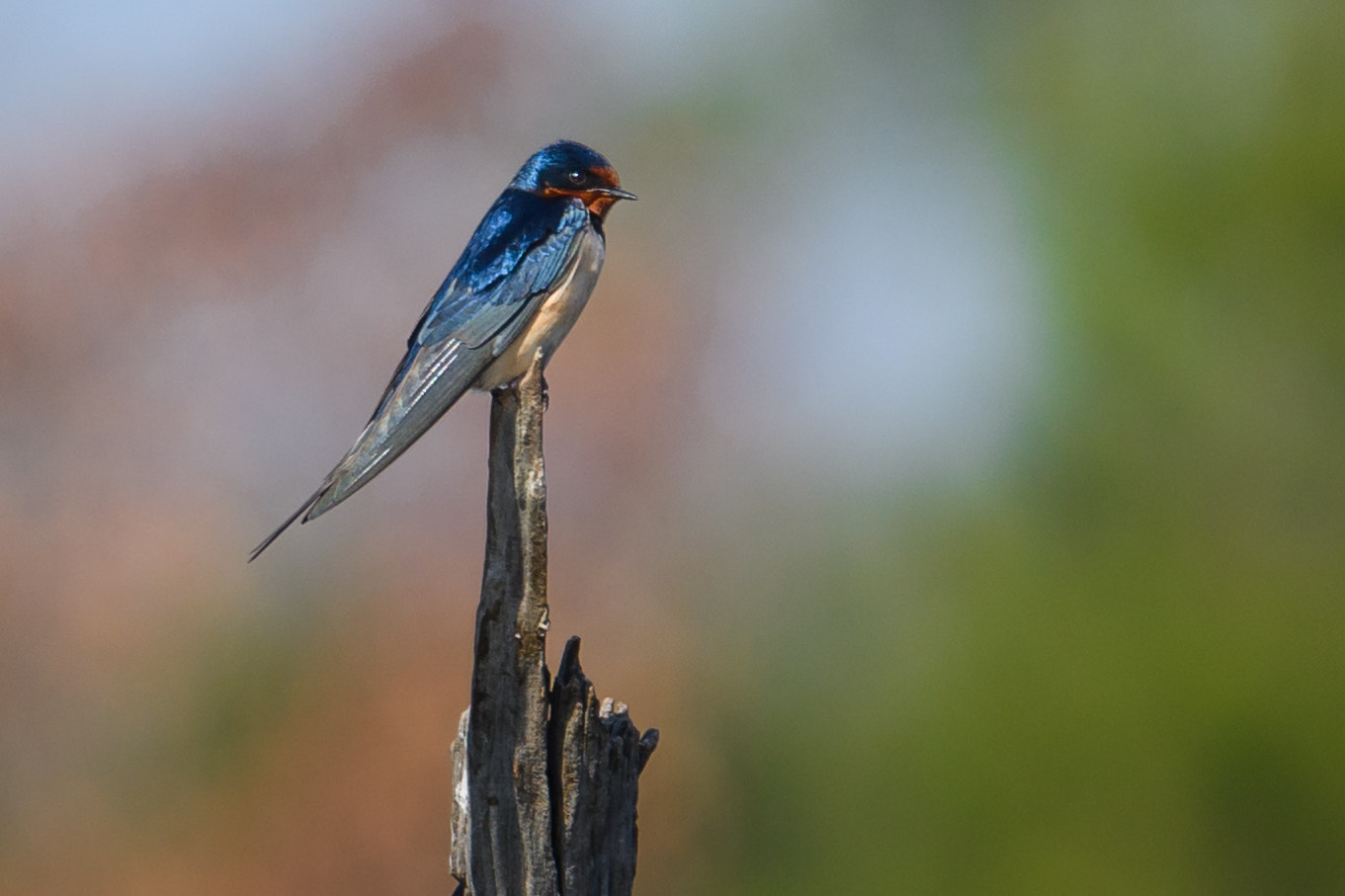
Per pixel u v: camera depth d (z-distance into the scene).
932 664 17.03
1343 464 16.59
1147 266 17.08
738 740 17.50
